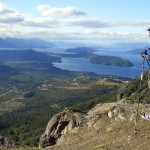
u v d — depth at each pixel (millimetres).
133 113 27594
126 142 22484
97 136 25938
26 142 102062
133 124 25250
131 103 32156
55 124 31266
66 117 31016
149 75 26750
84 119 30125
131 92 84000
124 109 28844
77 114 30938
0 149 30938
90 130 27984
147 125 24297
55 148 26703
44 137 31141
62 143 27781
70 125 30172
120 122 26734
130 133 23734
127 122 26188
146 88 50156
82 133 28094
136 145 21562
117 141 23188
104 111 30016
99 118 29250
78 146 25125
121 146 22062
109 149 22094
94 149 22953
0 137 34812
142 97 46344
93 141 25047
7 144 33438
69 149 25109
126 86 89375
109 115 28734
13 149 30266
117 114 28281
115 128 25891
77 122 30109
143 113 26641
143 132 23234
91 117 29844
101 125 27922
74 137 28000
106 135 25266
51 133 30969
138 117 26250
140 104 30672
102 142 24125
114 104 31703
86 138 26484
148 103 32031
